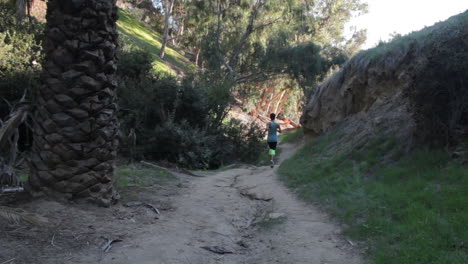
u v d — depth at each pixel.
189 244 4.21
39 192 4.72
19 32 13.98
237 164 16.53
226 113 19.20
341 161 8.05
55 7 4.69
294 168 9.52
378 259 3.64
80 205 4.77
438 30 7.72
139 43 45.06
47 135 4.69
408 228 4.14
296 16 31.89
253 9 31.98
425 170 5.70
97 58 4.74
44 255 3.27
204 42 32.22
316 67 30.31
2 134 4.60
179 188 7.46
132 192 6.36
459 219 3.97
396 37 10.22
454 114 5.77
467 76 5.54
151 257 3.66
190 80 17.02
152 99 15.23
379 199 5.36
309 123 15.17
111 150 5.10
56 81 4.66
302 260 3.95
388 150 7.22
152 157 13.73
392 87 9.30
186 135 14.20
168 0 49.91
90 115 4.75
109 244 3.75
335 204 5.86
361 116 10.02
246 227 5.30
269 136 12.47
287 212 5.95
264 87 40.06
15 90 12.16
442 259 3.38
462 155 5.44
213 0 31.62
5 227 3.70
